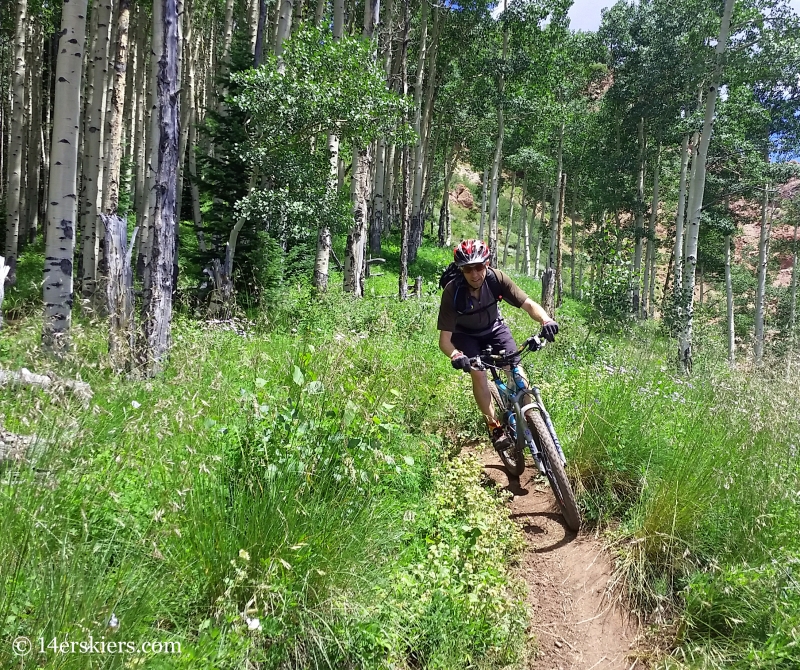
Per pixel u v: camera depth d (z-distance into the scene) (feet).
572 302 91.50
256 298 36.29
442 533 11.52
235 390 14.37
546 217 156.35
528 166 101.35
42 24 66.33
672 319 46.70
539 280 104.12
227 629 7.73
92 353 16.34
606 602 10.59
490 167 113.80
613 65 90.33
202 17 79.92
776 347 34.47
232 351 21.15
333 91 34.78
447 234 119.34
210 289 38.45
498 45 92.73
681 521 10.98
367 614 8.89
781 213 91.71
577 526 12.31
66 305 25.09
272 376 14.82
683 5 72.59
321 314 31.91
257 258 39.22
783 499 10.44
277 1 68.74
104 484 9.14
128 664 6.39
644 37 80.89
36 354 15.23
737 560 10.18
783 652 7.89
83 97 67.56
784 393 15.51
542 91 90.02
